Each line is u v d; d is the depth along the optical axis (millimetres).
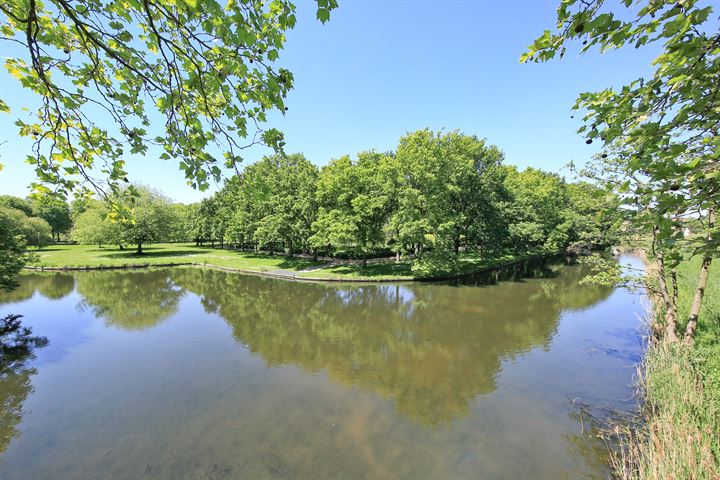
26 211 56906
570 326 14688
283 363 11328
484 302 19016
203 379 10188
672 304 8898
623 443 6914
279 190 34094
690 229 3246
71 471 6516
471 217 28984
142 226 40594
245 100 3301
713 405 5938
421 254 26359
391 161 25125
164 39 2879
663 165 2328
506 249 36125
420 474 6383
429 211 23594
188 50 3193
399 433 7602
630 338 13000
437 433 7582
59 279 26750
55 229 59844
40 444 7270
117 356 11945
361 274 25891
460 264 29172
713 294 12430
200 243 57094
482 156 31312
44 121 3355
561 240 38375
